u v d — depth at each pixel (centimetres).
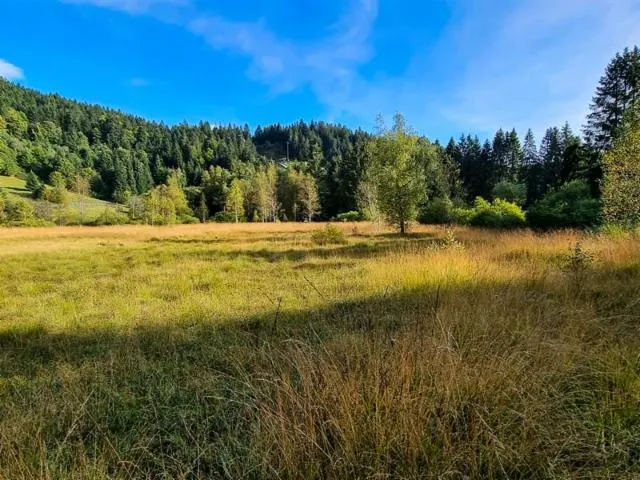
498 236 1323
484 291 482
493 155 5719
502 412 205
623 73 2881
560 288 500
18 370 348
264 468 181
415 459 174
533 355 260
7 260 1112
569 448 184
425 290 549
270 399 229
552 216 1666
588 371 252
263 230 2652
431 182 3538
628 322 352
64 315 531
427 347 262
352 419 195
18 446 203
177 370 324
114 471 193
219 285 712
